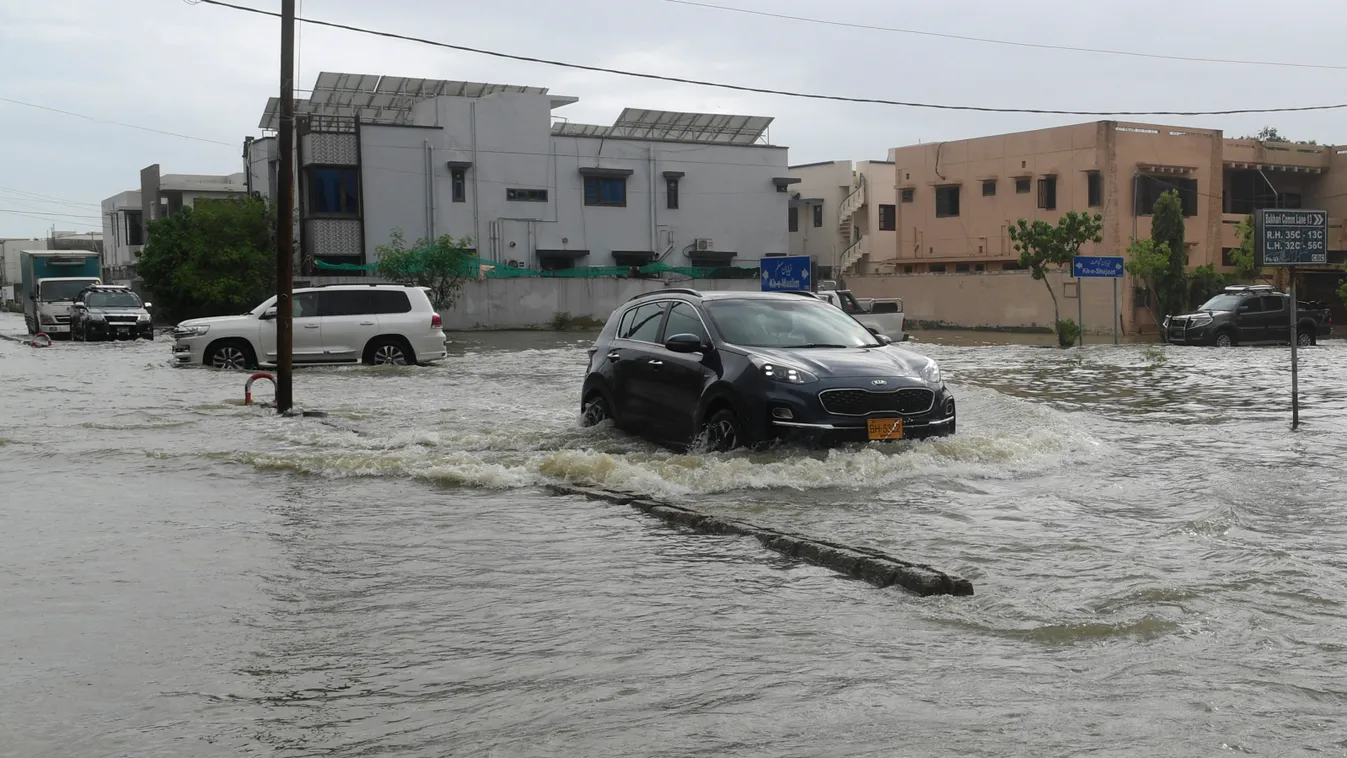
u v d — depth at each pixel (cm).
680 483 877
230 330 2325
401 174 5094
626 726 379
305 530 723
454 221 5206
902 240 5412
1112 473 927
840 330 1118
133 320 3916
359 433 1240
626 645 472
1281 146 4975
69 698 414
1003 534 685
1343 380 1950
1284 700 399
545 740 367
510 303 4938
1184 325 3384
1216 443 1117
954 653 455
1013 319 4653
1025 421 1243
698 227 5712
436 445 1129
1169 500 800
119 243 7831
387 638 487
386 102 5606
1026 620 500
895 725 377
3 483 920
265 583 586
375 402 1628
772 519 740
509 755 355
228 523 747
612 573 603
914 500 806
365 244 5056
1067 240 3706
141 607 539
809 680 423
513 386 1905
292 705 405
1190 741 362
